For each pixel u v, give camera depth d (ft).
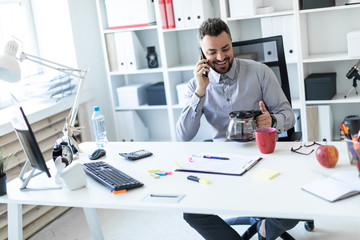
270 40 8.37
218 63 7.89
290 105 8.39
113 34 12.38
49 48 12.23
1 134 9.43
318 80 10.78
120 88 12.82
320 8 10.32
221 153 6.89
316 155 5.95
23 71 11.64
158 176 6.30
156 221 9.86
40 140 10.57
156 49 13.05
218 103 8.35
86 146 8.29
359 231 8.50
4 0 11.26
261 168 6.15
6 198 6.34
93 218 7.80
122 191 5.94
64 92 11.57
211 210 5.14
